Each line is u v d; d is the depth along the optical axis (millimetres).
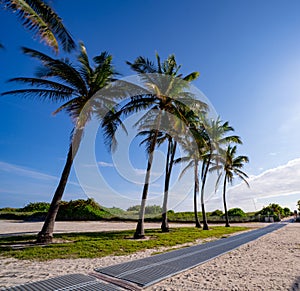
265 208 40500
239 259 5902
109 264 5336
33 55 9203
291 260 5781
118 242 8930
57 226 19281
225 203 22047
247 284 3811
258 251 7145
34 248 7371
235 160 24391
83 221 27344
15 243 8695
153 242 9195
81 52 10281
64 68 9719
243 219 31375
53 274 4410
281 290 3531
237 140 20719
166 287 3662
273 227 19078
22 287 3541
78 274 4289
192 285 3756
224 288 3609
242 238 10820
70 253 6621
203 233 13250
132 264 5137
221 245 8422
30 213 29500
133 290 3520
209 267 5012
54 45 7543
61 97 10297
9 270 4730
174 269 4684
